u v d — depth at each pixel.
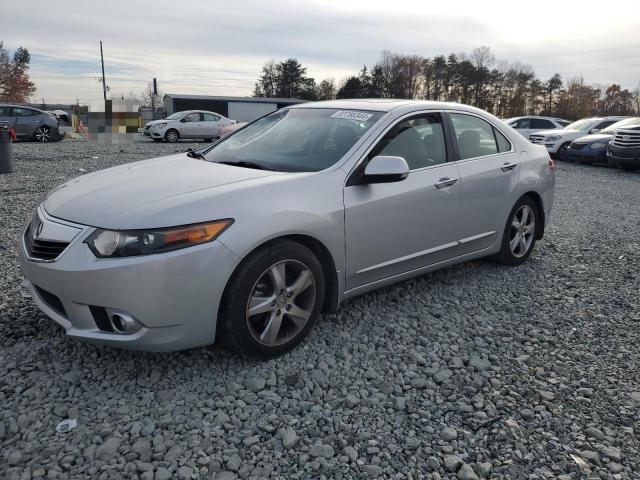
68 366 3.03
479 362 3.29
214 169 3.55
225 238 2.83
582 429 2.69
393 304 4.11
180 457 2.36
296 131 4.07
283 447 2.47
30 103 64.31
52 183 9.42
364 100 4.53
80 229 2.82
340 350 3.35
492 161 4.62
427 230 4.00
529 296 4.43
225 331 2.98
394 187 3.72
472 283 4.66
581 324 3.93
